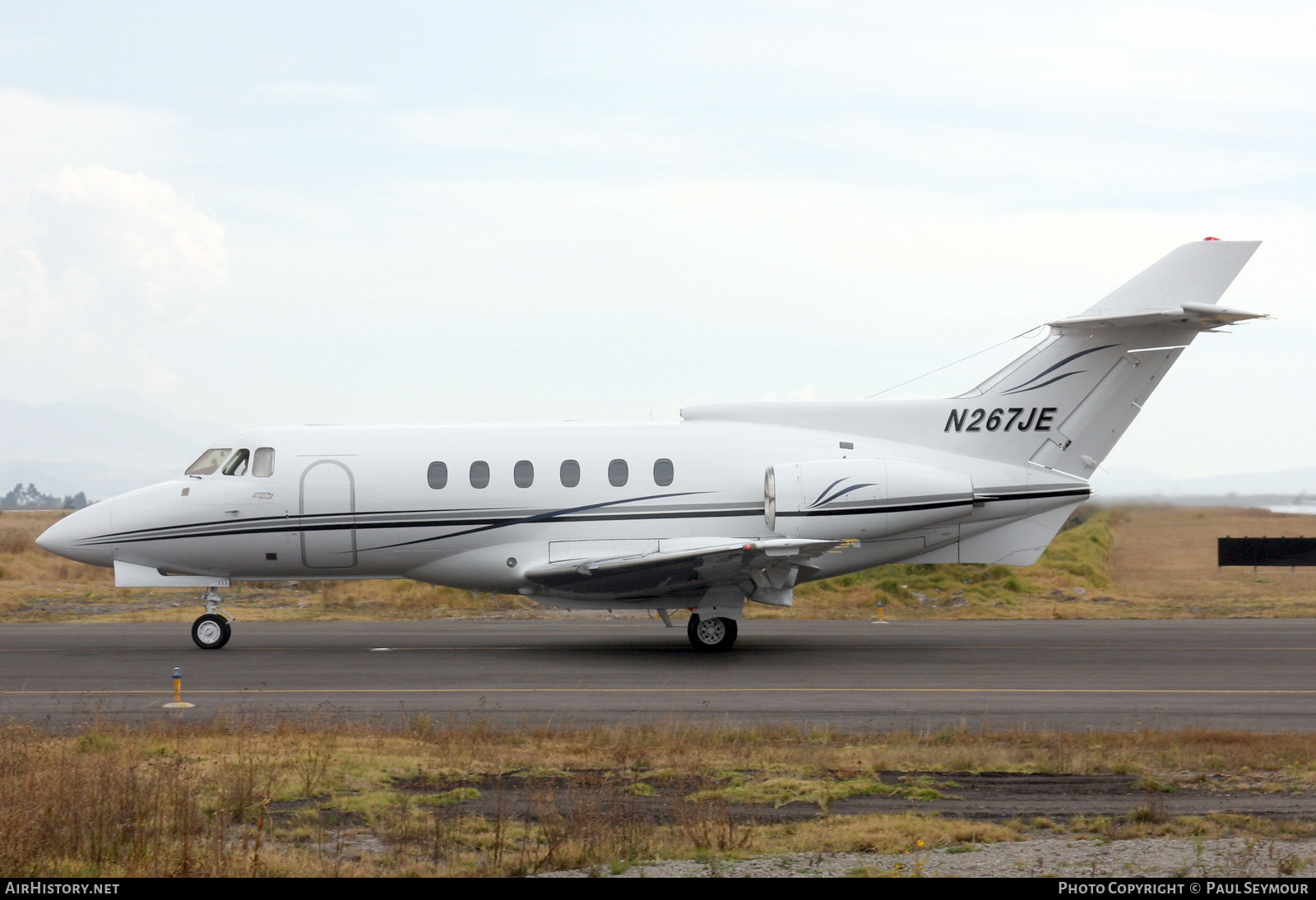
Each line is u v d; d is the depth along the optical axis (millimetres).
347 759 14727
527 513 27516
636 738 16109
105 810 11273
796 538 27094
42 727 17359
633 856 10734
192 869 10156
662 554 25188
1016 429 28375
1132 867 10367
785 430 28328
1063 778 14352
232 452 28359
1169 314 26500
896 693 21219
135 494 28469
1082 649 27578
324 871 10148
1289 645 28422
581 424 28469
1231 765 14961
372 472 27797
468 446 27984
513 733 16594
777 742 16250
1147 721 18422
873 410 28516
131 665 25188
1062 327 27844
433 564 28125
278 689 21797
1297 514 72938
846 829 11641
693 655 26688
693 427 28281
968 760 14898
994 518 28094
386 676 23328
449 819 12000
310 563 28172
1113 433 28375
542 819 11531
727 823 11609
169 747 15547
